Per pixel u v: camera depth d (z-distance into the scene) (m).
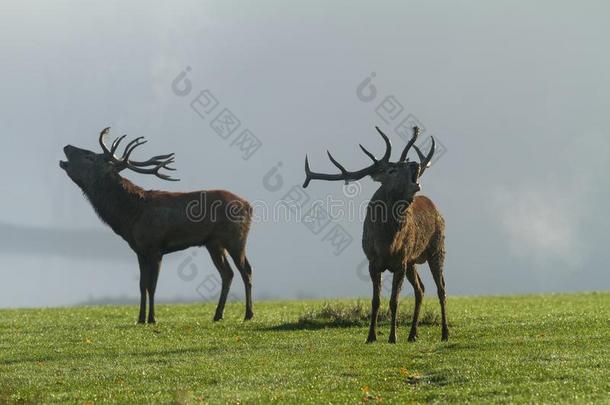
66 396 30.84
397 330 45.09
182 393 29.69
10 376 34.84
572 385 29.53
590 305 60.06
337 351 38.12
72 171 52.47
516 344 38.41
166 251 52.44
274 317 53.34
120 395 30.69
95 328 48.03
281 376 33.03
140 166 53.03
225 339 42.84
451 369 33.03
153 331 46.25
